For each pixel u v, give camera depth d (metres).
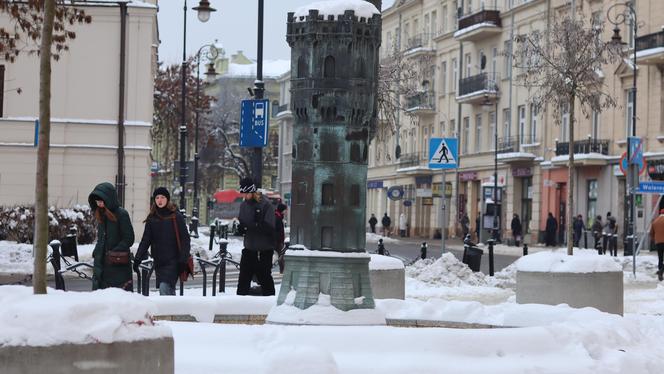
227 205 95.31
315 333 9.65
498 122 71.44
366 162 12.03
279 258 22.02
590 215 60.44
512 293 25.86
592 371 10.04
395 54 52.31
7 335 6.62
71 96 45.91
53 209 37.72
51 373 6.66
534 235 65.62
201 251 37.44
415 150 86.19
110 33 46.09
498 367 9.63
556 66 37.38
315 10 11.95
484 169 73.00
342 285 11.62
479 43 74.44
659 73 55.19
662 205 34.75
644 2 55.91
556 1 64.56
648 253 49.03
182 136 54.66
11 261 31.83
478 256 30.75
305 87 11.95
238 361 9.09
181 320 12.30
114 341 6.87
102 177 45.84
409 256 48.84
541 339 10.29
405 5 89.12
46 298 7.09
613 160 58.12
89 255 33.56
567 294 18.14
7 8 31.41
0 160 45.69
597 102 37.12
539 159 65.25
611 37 53.66
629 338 11.64
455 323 12.71
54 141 45.59
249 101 25.88
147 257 18.80
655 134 55.28
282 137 123.50
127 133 46.00
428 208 84.19
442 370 9.42
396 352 9.62
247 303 12.53
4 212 36.97
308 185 11.89
